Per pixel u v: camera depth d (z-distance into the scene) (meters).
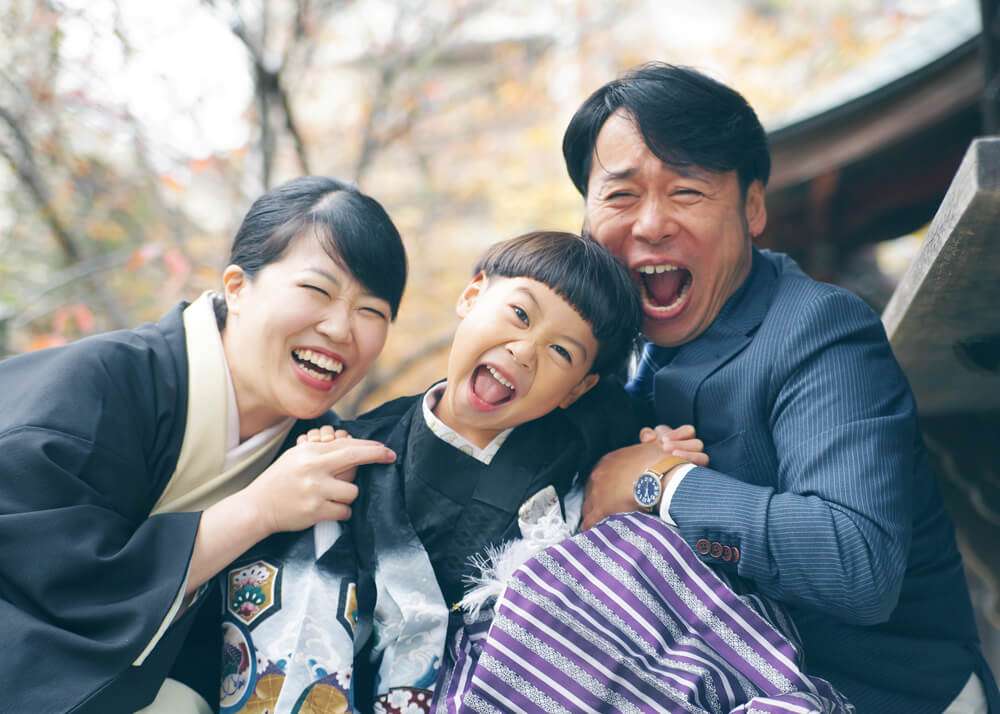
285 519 1.92
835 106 4.58
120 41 6.59
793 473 1.97
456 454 2.02
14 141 6.98
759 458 2.09
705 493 1.96
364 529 2.01
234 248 2.16
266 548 1.99
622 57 10.29
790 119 4.76
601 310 1.99
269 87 6.73
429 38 8.91
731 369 2.14
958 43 4.19
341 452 1.99
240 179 7.44
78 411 1.93
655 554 1.91
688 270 2.18
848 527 1.84
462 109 10.22
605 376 2.21
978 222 1.89
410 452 2.06
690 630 1.86
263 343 2.05
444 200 9.71
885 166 4.79
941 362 2.69
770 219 5.21
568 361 1.97
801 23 10.78
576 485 2.12
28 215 7.68
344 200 2.12
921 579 2.15
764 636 1.84
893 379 2.06
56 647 1.76
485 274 2.09
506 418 1.98
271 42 7.44
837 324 2.10
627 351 2.16
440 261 9.97
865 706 2.09
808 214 5.13
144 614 1.79
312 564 1.94
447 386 2.04
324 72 9.22
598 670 1.78
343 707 1.84
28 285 7.48
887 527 1.84
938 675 2.12
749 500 1.92
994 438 3.18
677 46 11.04
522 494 2.01
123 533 1.92
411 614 1.90
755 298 2.25
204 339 2.13
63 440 1.89
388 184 10.26
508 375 1.94
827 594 1.84
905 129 4.50
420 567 1.95
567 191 9.79
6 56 6.77
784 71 10.61
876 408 1.99
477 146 9.90
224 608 1.95
